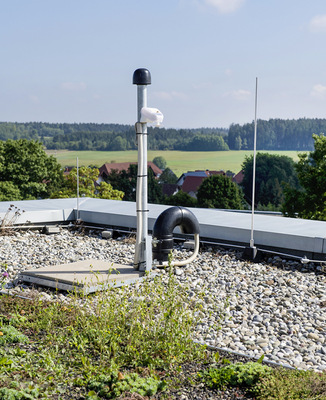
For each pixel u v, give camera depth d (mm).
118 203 12336
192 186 62531
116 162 63188
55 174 40750
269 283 7016
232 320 5543
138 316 4840
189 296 6312
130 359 4152
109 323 4582
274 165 59469
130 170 54031
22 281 7133
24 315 5312
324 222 9586
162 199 54156
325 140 30516
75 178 35906
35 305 5570
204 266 7848
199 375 3887
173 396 3592
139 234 7219
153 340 4441
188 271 7562
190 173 66000
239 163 72562
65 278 6691
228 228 8852
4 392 3430
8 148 39156
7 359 4066
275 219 9914
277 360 4453
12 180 38969
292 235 8125
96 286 6355
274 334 5250
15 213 10633
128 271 7168
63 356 4250
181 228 8031
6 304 5629
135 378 3730
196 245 8102
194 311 5590
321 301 6281
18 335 4594
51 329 4844
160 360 4109
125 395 3543
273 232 8359
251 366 3912
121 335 4559
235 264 8047
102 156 71500
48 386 3691
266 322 5523
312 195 30297
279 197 58875
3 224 10469
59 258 8656
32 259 8555
